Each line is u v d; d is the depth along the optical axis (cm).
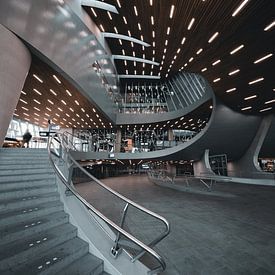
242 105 1592
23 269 191
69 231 263
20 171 416
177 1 695
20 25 774
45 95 1570
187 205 725
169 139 3097
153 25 912
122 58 2469
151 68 2809
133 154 2525
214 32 795
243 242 378
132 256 265
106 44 2142
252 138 1956
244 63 1000
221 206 705
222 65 1037
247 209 656
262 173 1791
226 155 2130
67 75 1212
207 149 2127
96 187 1305
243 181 1554
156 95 3219
